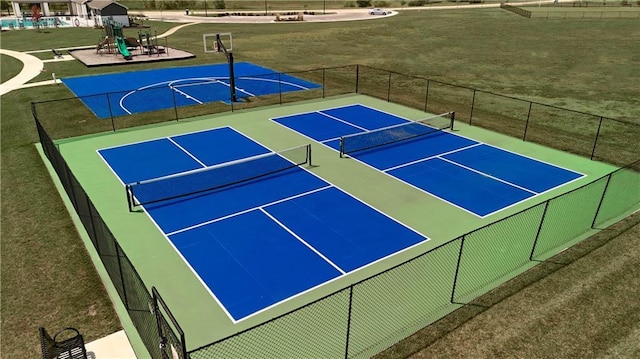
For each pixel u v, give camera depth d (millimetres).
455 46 51312
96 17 65562
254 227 14680
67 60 41875
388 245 13812
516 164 19891
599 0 114938
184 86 32875
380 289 11766
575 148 21766
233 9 103688
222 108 27469
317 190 17266
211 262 12883
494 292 11680
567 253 13367
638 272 12555
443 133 23656
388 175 18672
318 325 10477
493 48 49719
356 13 95125
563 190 17516
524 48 49344
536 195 17109
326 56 46031
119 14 64125
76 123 24531
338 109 27766
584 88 32875
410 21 76312
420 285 11914
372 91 32156
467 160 20281
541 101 29719
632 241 13984
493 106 28594
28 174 18438
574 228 14688
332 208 15953
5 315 10781
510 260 13008
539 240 14000
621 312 11086
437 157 20562
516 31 62031
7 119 25172
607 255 13281
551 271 12539
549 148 21766
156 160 19891
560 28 64250
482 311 11023
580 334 10391
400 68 40000
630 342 10180
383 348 9836
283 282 12086
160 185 17469
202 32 63156
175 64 41188
